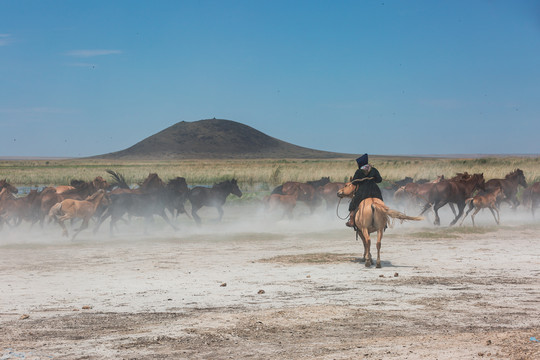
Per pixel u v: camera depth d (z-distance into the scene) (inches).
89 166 4128.9
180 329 301.6
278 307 353.4
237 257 584.7
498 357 232.1
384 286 419.5
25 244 691.4
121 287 424.8
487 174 1743.4
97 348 267.4
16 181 2185.0
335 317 325.7
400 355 243.3
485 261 540.4
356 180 529.7
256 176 2086.6
